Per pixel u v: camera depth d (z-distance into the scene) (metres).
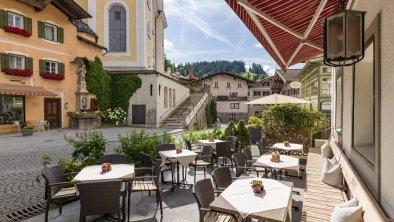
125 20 30.62
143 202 5.86
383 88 3.12
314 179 6.05
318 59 21.88
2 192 6.46
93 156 6.96
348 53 3.03
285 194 3.83
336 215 3.44
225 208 3.36
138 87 25.41
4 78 17.81
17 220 4.91
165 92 27.12
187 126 24.84
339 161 6.01
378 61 3.27
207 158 7.98
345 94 6.35
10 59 18.56
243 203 3.50
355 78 5.17
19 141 14.78
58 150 12.15
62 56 22.00
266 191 3.95
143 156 6.64
